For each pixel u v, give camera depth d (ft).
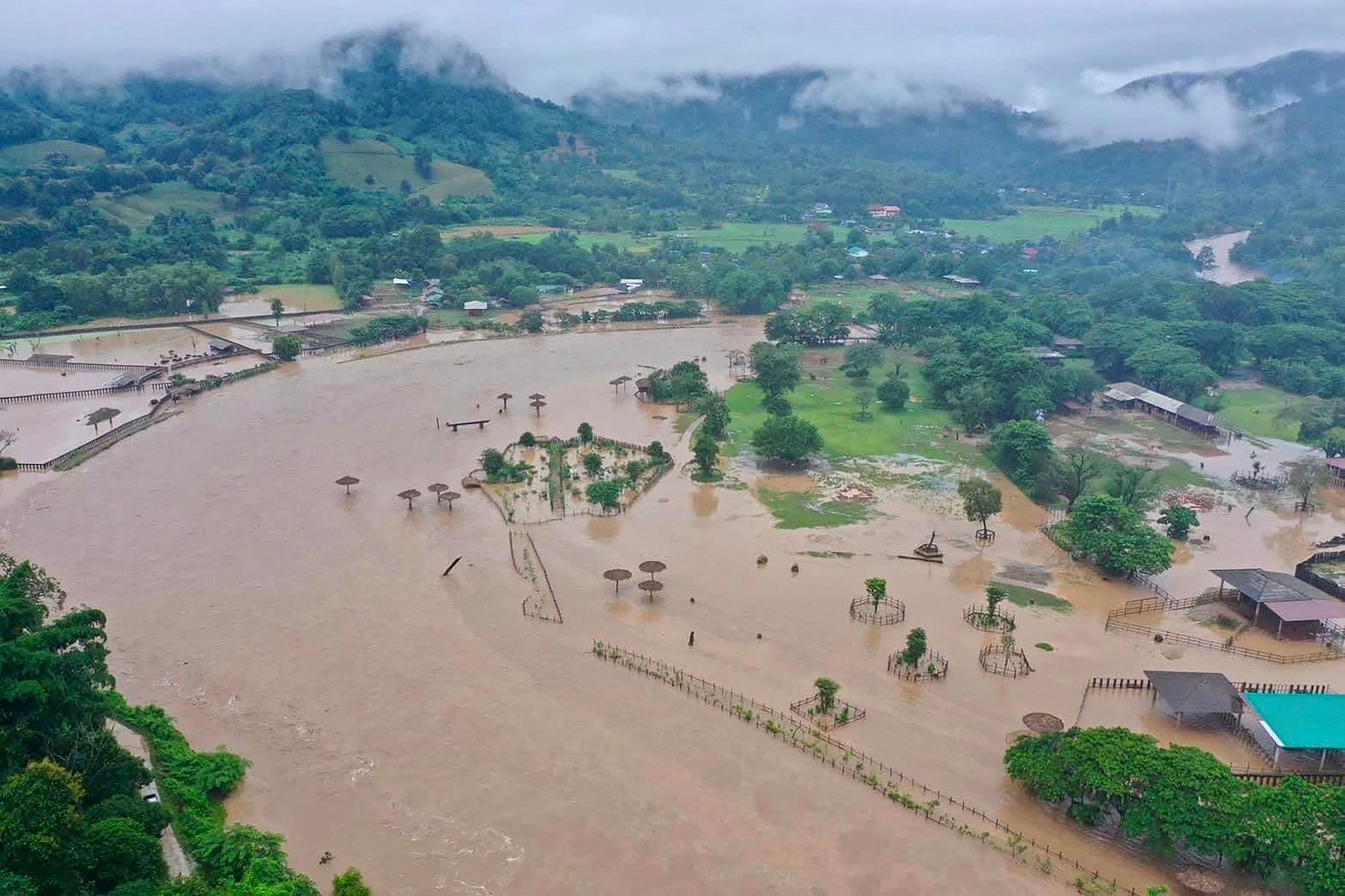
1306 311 649.20
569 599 294.87
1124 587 310.86
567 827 192.34
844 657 262.67
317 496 379.96
